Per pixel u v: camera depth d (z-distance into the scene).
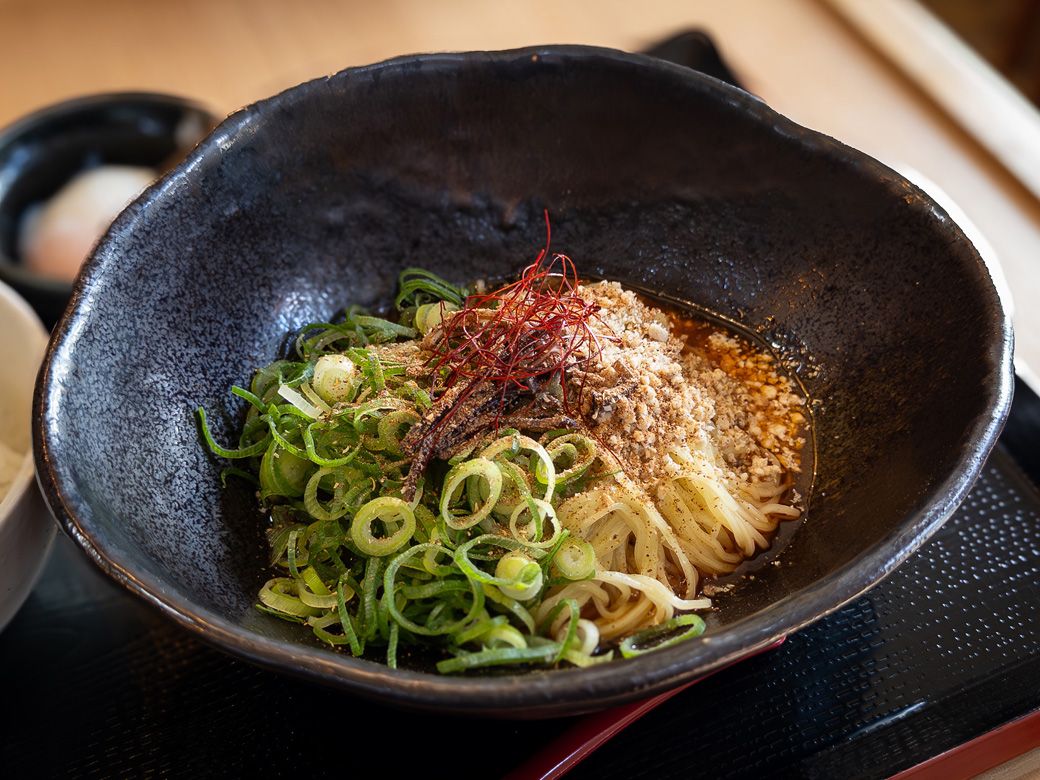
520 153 0.30
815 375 0.28
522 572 0.23
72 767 0.24
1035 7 0.46
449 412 0.25
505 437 0.25
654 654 0.19
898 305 0.26
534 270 0.30
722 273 0.30
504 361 0.26
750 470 0.27
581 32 0.43
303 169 0.28
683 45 0.38
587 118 0.29
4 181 0.37
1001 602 0.26
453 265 0.31
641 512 0.26
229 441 0.27
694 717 0.24
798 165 0.27
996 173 0.38
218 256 0.27
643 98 0.28
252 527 0.26
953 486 0.21
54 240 0.36
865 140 0.39
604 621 0.25
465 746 0.23
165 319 0.26
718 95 0.28
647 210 0.30
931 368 0.25
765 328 0.29
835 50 0.43
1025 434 0.29
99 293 0.24
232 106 0.40
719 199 0.29
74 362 0.23
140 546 0.22
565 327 0.27
